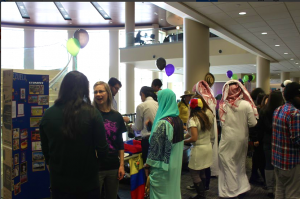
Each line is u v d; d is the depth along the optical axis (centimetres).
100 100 240
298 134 246
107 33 2044
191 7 562
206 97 419
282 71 1983
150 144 246
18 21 1912
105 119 239
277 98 332
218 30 747
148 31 1402
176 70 1889
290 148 257
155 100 341
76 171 167
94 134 172
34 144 314
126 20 1541
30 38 1978
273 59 1345
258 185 416
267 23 683
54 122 166
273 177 355
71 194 167
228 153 338
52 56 866
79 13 1739
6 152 296
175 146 252
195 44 683
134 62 1463
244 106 335
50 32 2039
